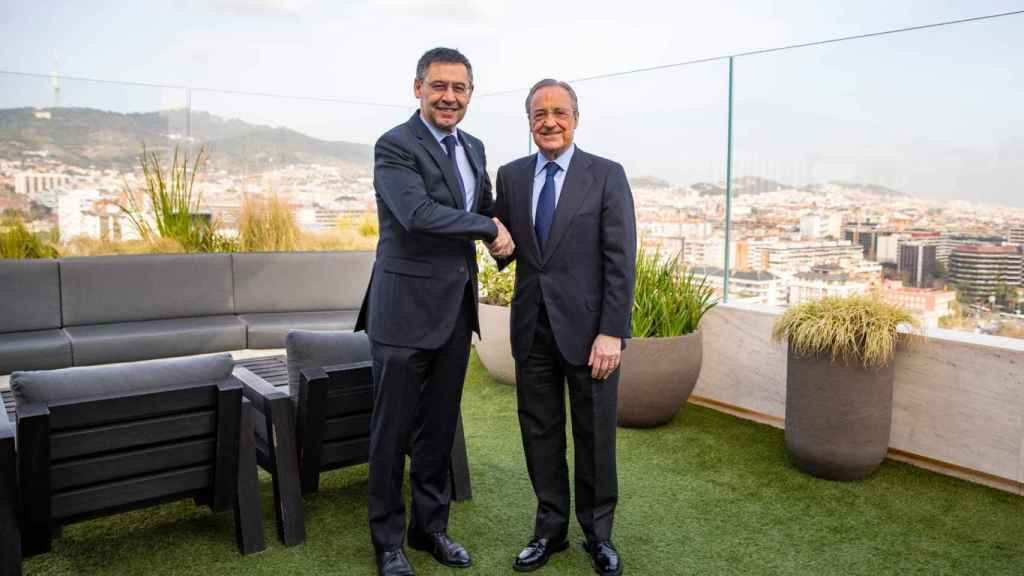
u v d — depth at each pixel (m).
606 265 2.39
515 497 3.17
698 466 3.52
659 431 4.02
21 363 4.29
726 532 2.85
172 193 5.48
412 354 2.40
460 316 2.48
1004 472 3.21
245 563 2.59
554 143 2.39
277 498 2.76
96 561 2.59
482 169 2.56
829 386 3.21
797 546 2.73
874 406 3.20
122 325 4.88
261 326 5.02
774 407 4.10
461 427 3.13
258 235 5.80
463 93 2.36
